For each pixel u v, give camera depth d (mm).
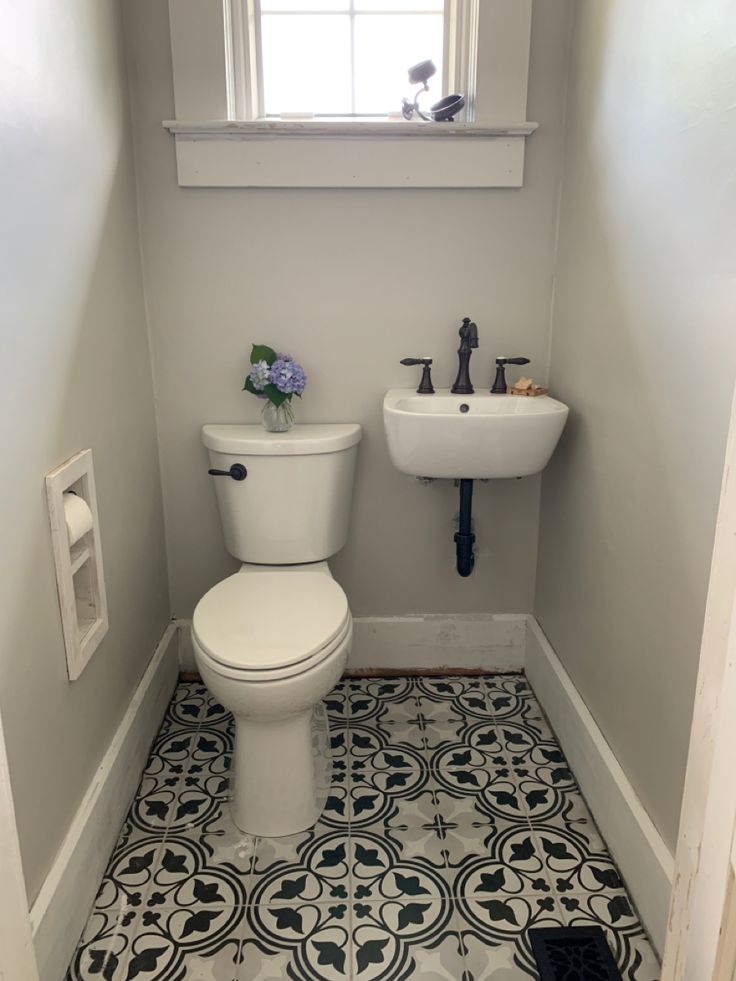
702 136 1138
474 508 2141
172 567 2145
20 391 1154
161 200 1874
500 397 1900
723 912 785
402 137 1835
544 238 1938
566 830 1589
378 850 1535
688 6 1183
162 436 2037
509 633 2221
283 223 1903
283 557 1922
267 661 1386
